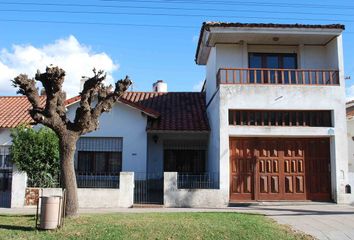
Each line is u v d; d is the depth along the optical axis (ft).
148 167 68.64
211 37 60.44
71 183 37.81
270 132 56.24
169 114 71.72
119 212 46.80
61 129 37.63
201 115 71.67
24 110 69.82
